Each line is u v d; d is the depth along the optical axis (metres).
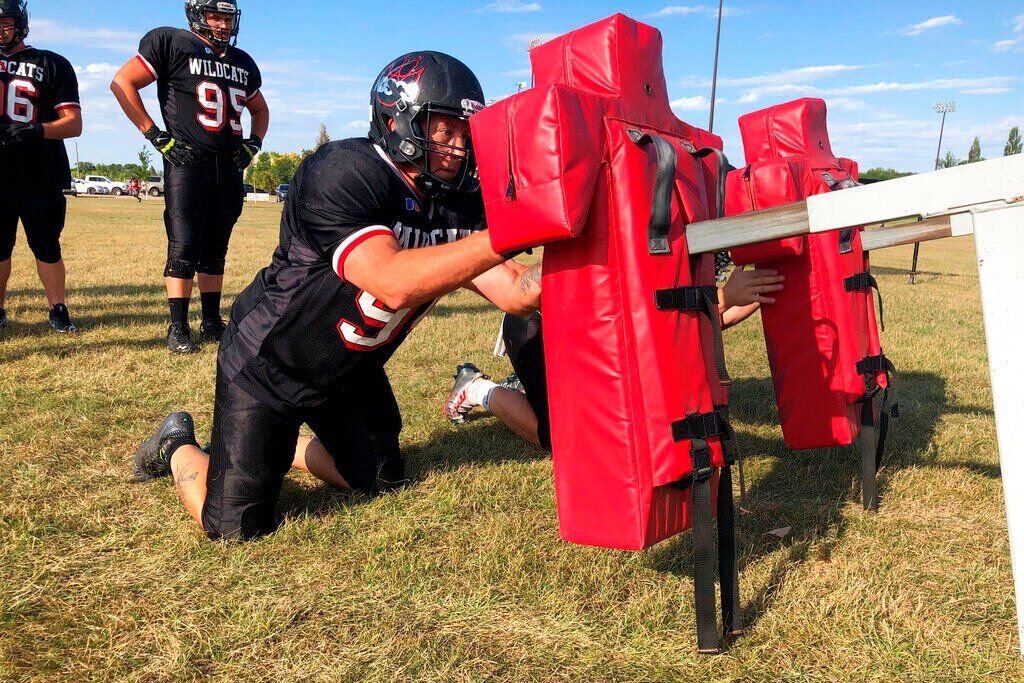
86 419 3.64
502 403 3.52
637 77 1.96
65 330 5.66
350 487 2.96
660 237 1.79
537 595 2.20
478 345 5.66
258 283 2.53
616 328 1.78
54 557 2.38
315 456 3.02
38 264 5.55
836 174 2.97
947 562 2.41
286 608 2.12
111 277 9.27
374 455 2.88
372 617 2.10
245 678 1.85
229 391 2.47
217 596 2.18
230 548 2.46
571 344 1.85
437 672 1.86
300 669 1.87
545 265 1.90
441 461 3.29
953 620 2.09
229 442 2.46
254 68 5.56
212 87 5.22
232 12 5.25
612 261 1.78
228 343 2.51
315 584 2.26
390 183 2.21
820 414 2.84
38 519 2.61
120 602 2.14
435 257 1.96
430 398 4.26
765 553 2.49
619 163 1.78
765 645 1.96
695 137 2.20
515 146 1.72
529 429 3.46
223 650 1.95
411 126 2.11
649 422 1.79
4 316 5.79
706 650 1.90
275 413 2.47
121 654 1.92
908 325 6.98
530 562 2.37
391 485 2.95
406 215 2.27
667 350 1.79
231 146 5.34
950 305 8.66
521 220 1.73
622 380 1.79
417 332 6.12
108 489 2.90
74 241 14.97
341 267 2.14
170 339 5.16
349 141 2.27
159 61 5.16
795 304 2.83
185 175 5.17
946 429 3.74
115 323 6.09
